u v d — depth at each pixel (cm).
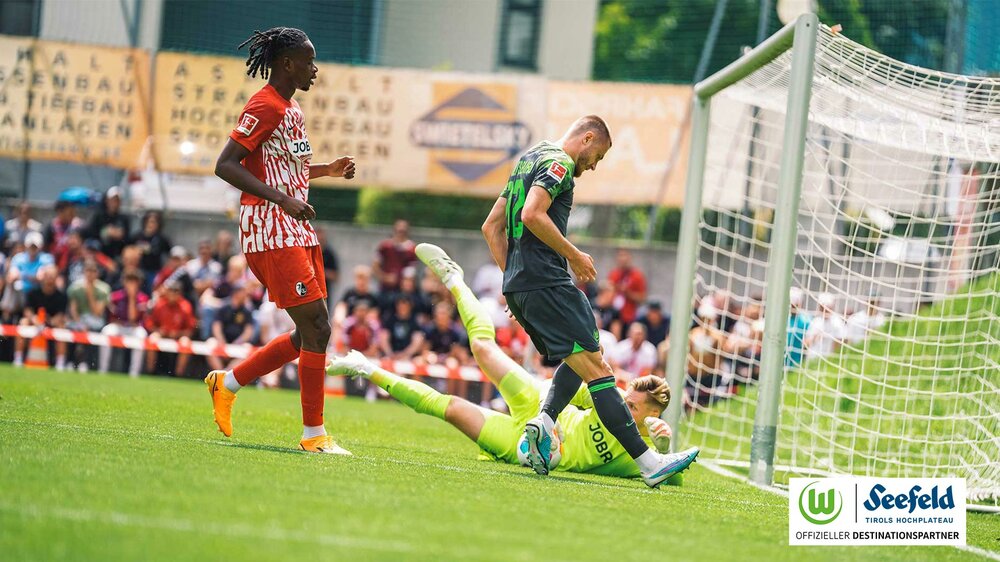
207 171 4575
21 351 3941
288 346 1622
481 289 4225
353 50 5325
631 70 6334
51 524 845
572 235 5434
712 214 4166
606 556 901
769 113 3247
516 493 1273
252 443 1639
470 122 4491
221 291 4031
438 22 5447
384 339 4000
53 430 1523
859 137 2297
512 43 5575
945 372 2967
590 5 5638
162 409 2270
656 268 4456
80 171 4778
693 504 1388
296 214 1509
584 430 1739
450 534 929
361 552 822
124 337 3928
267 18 5147
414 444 2089
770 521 1287
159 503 960
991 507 1786
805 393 2825
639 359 3684
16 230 4347
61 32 4769
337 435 2114
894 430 2705
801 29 1852
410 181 4522
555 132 4441
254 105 1519
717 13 4656
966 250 2786
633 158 4362
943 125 2191
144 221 4300
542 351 1527
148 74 4556
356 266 4656
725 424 2962
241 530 871
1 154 4519
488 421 1789
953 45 4259
